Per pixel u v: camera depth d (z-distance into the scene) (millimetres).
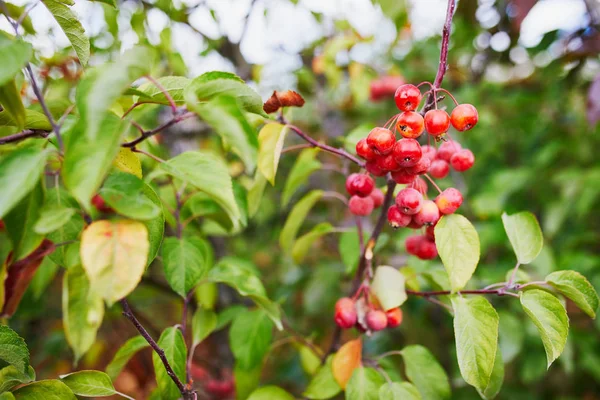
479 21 646
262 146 359
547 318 315
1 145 312
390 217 333
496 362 360
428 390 367
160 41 543
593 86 510
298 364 671
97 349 554
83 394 317
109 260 265
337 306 364
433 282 384
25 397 309
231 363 555
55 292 681
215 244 608
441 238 322
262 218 665
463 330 318
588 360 566
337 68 674
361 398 353
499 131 726
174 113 281
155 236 306
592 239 602
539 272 487
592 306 323
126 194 275
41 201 289
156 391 378
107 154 259
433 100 319
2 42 261
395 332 681
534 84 708
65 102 348
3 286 320
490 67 744
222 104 275
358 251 427
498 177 604
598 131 637
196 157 303
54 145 291
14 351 308
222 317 442
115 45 532
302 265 716
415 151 307
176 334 344
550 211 594
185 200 396
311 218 767
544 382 678
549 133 684
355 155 424
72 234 317
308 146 365
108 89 250
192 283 362
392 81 657
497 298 554
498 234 547
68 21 318
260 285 382
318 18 663
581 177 572
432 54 690
